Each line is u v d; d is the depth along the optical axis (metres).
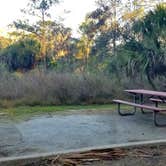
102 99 10.50
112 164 3.81
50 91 10.30
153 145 4.64
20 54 22.34
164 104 9.72
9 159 3.94
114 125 6.62
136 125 6.62
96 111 8.73
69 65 21.80
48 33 29.48
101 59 21.47
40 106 9.74
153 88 11.48
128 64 11.75
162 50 11.56
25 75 11.46
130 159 4.00
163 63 11.66
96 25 26.34
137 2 22.27
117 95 10.71
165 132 5.88
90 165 3.78
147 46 11.60
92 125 6.62
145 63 11.47
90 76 11.38
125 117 7.73
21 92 10.23
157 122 6.95
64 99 10.26
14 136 5.57
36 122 7.00
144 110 8.80
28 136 5.55
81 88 10.52
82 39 27.52
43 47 26.86
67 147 4.73
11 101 9.82
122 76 12.00
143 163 3.84
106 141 5.11
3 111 8.66
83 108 9.35
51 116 7.85
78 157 4.06
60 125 6.61
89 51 26.78
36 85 10.41
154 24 11.60
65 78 10.74
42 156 4.06
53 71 12.23
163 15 11.54
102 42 23.75
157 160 3.96
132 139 5.25
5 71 13.09
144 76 11.82
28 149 4.65
